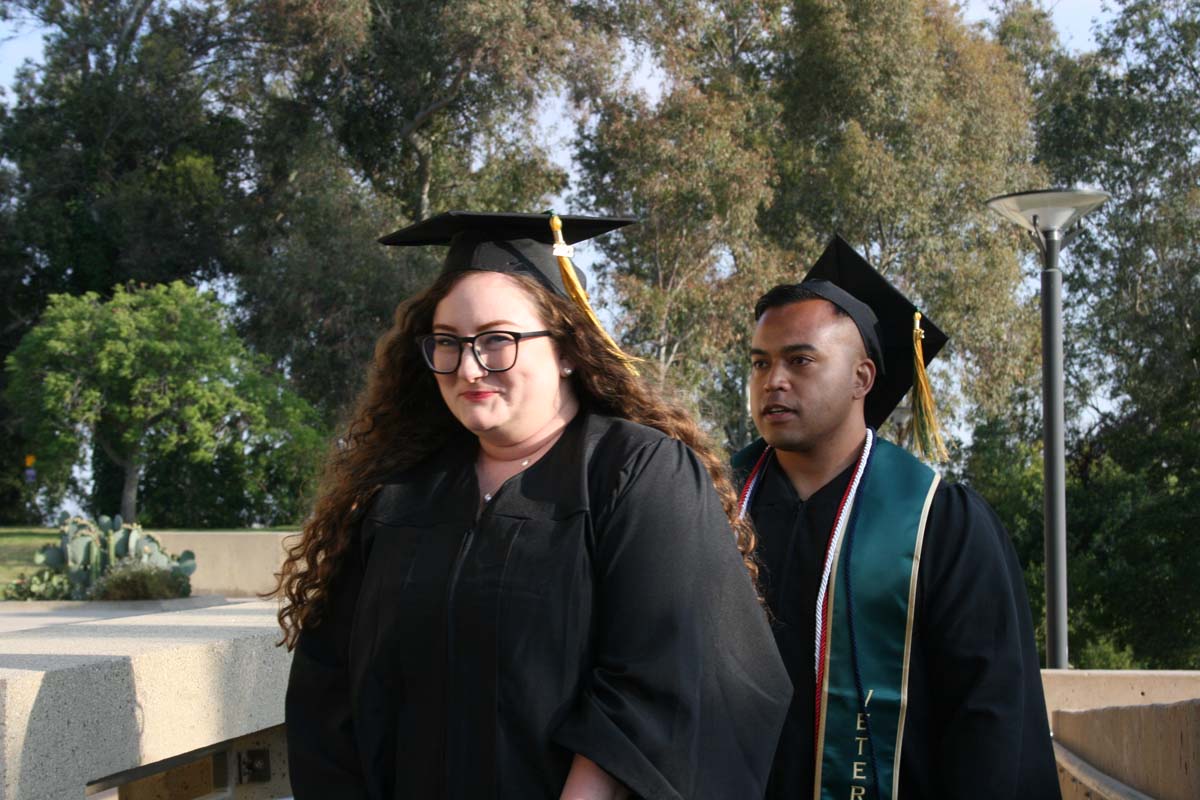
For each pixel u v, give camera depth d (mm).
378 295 26625
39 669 2355
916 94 27984
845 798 2514
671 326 26484
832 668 2553
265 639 3168
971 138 28672
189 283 30875
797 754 2553
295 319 27219
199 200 30344
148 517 27734
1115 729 4430
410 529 2018
